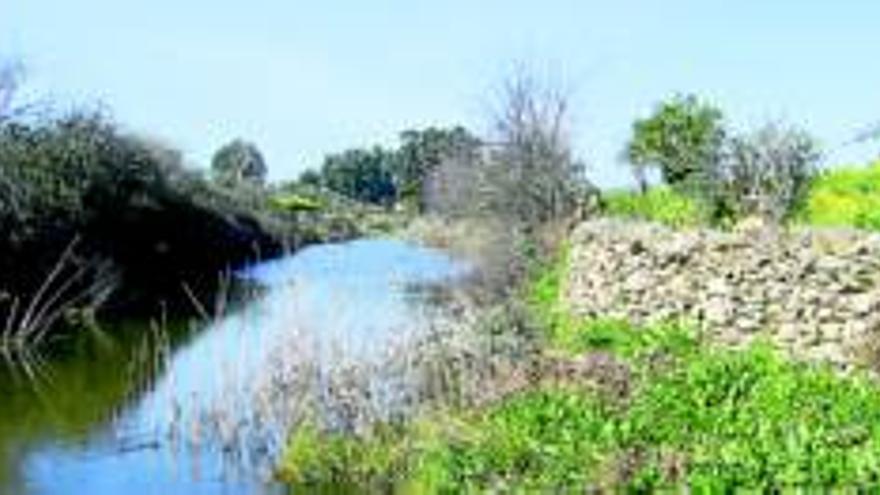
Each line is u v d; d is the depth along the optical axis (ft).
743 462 53.21
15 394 98.84
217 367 105.29
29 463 77.77
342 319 103.91
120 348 120.26
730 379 67.56
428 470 64.80
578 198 143.02
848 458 53.01
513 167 144.05
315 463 71.82
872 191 124.88
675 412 63.41
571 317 95.55
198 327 131.95
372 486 70.08
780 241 81.10
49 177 142.72
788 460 52.90
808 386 66.08
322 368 80.18
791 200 117.19
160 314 143.23
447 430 68.23
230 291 169.78
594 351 80.94
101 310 143.23
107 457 78.54
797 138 119.24
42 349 119.24
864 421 60.03
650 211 134.51
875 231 84.43
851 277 77.30
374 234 316.19
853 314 76.89
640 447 58.23
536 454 61.21
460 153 187.93
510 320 94.99
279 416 76.79
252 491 70.38
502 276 130.11
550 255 128.26
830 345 77.41
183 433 81.35
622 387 69.31
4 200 135.64
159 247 170.81
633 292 89.86
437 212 226.17
